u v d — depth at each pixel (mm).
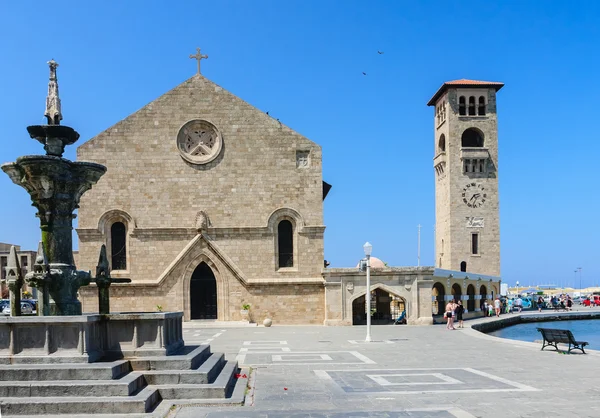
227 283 48156
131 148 48531
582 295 152000
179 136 49000
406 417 15000
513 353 28625
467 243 87188
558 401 16844
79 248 47562
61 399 15438
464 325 49500
